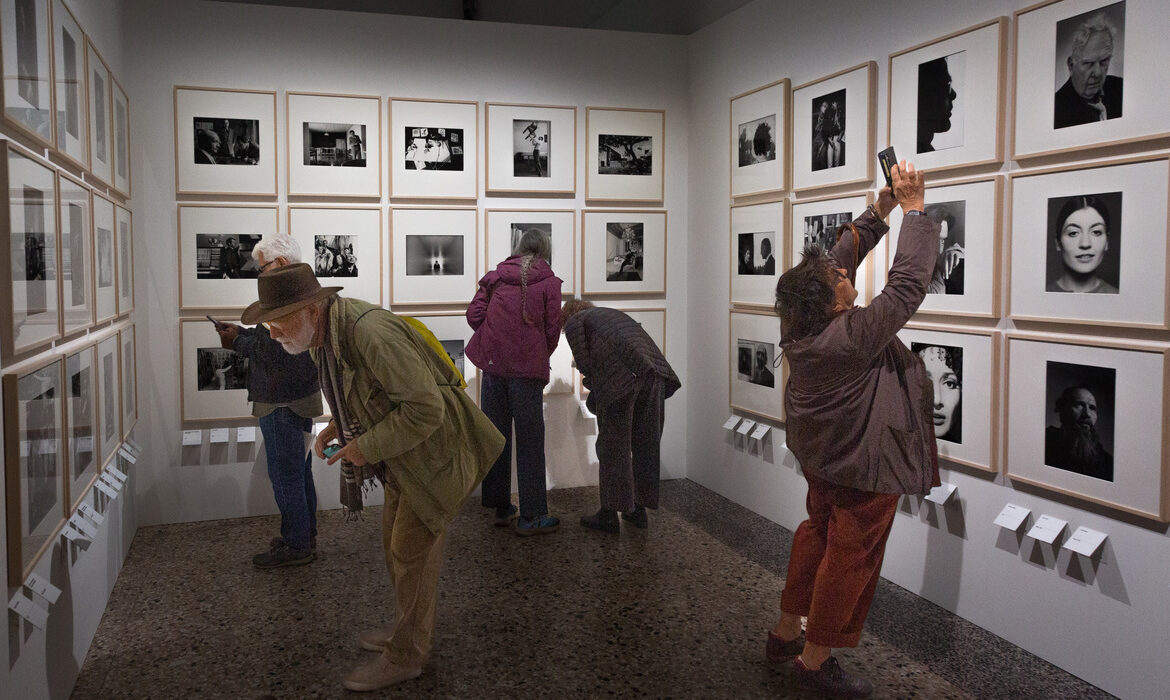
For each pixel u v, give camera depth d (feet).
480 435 8.99
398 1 24.30
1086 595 9.35
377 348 7.95
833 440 8.82
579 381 17.97
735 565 13.19
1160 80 8.32
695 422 18.39
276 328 8.18
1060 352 9.52
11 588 6.75
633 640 10.49
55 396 7.96
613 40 17.76
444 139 16.78
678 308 18.62
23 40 7.23
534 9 24.66
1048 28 9.54
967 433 10.88
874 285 12.51
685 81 18.28
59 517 8.10
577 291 17.85
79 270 9.20
